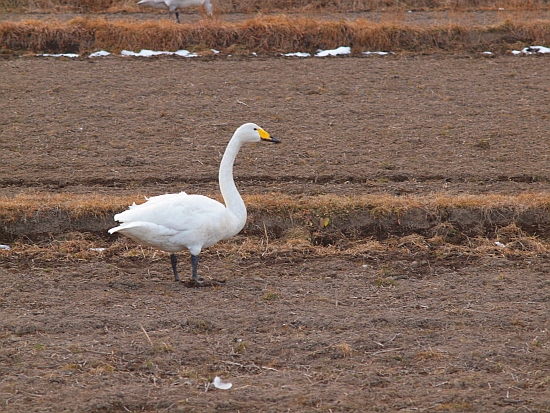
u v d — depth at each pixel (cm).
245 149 1822
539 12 3219
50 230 1346
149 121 2028
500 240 1334
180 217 1073
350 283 1155
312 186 1581
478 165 1711
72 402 801
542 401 811
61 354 905
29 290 1107
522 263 1243
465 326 998
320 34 2769
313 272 1208
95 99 2191
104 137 1895
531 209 1387
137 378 856
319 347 932
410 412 791
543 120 2045
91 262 1234
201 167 1697
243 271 1211
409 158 1761
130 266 1226
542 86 2352
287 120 2048
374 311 1047
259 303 1070
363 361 902
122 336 956
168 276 1182
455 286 1145
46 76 2395
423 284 1155
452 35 2814
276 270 1215
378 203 1397
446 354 917
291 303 1073
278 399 812
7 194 1513
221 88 2320
